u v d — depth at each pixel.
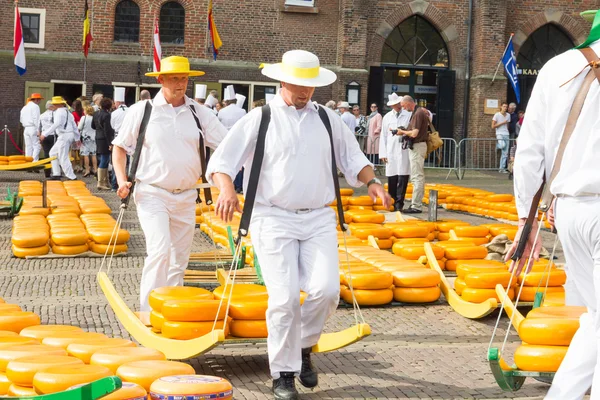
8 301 9.73
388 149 19.22
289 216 6.33
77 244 13.18
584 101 5.17
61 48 32.47
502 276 9.34
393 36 34.62
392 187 19.33
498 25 34.12
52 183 19.98
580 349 5.26
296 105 6.42
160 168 8.30
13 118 32.28
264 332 6.84
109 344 6.19
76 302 9.74
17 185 23.09
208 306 6.88
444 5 34.41
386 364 7.45
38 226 13.73
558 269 9.55
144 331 7.23
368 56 34.25
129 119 8.37
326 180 6.47
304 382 6.63
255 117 6.39
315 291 6.30
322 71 6.45
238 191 21.48
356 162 6.59
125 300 9.89
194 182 8.47
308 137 6.38
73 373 5.21
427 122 18.78
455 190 20.53
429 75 35.00
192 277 10.37
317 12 33.78
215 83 33.41
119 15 32.81
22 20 32.25
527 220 5.46
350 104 33.53
